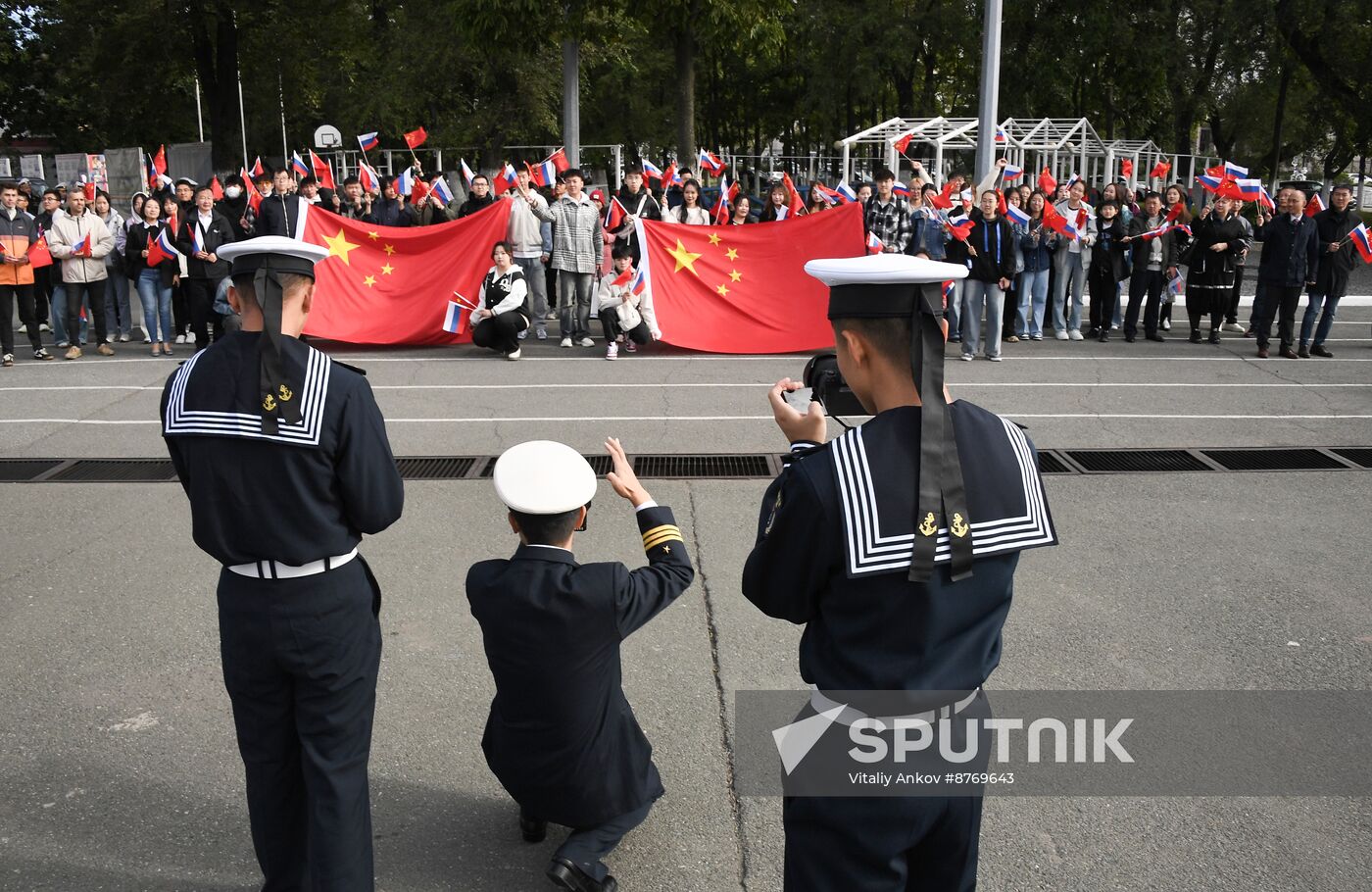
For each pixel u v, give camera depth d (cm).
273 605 301
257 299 297
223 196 1422
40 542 655
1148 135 3841
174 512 711
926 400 221
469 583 343
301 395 295
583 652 332
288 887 327
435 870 361
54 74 4341
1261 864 365
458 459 835
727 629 540
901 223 1302
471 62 3241
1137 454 855
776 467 816
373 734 445
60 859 365
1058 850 372
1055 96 3209
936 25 3253
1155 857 369
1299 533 679
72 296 1227
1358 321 1575
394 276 1298
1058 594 584
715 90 4253
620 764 353
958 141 2581
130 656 511
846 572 217
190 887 353
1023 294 1344
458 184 3017
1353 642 530
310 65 3572
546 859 369
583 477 336
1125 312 1579
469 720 457
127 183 2819
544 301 1398
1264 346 1271
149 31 3084
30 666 500
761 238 1277
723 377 1134
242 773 418
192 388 299
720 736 445
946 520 218
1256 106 3312
